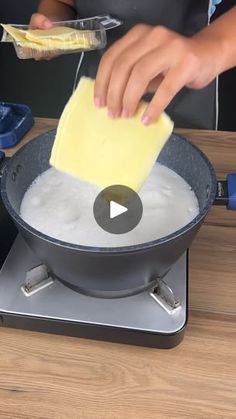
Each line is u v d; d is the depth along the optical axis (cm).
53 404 46
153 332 50
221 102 152
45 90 157
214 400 46
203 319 53
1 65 154
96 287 49
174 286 54
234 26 58
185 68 48
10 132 78
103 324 51
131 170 46
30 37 73
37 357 51
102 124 46
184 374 49
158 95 46
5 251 58
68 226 49
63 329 52
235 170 72
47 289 54
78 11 96
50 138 56
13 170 52
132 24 91
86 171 46
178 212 52
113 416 45
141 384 48
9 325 53
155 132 45
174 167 57
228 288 56
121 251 42
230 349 51
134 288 52
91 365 50
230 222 64
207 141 78
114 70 47
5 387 48
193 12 90
